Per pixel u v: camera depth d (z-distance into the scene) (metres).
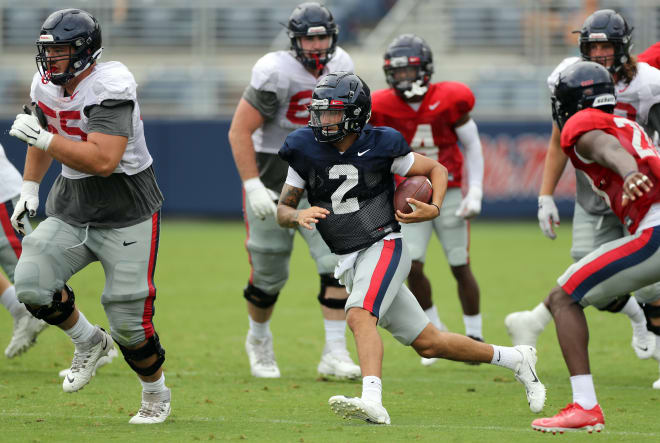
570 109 15.64
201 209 54.75
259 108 20.98
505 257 44.16
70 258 15.58
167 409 16.27
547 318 18.55
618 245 15.22
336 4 67.38
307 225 15.37
